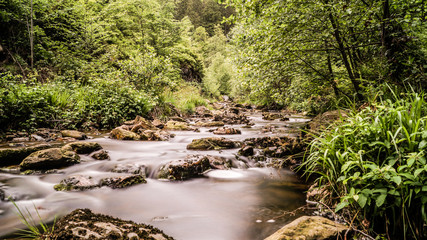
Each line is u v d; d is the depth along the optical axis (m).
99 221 1.92
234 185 3.75
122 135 6.70
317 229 1.96
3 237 2.23
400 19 4.16
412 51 4.13
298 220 2.12
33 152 4.40
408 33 4.30
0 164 4.04
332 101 5.92
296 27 4.58
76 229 1.75
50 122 7.29
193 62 26.94
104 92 8.99
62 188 3.37
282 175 4.16
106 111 8.47
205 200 3.20
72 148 4.83
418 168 1.86
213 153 5.15
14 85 7.03
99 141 6.31
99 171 4.14
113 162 4.47
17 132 6.27
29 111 6.89
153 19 20.55
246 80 5.79
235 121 11.25
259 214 2.76
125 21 18.81
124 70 10.28
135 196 3.31
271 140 5.72
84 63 12.10
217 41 47.75
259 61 5.19
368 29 4.97
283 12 4.54
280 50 4.78
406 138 2.07
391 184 2.04
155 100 10.07
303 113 14.60
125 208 2.94
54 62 11.45
